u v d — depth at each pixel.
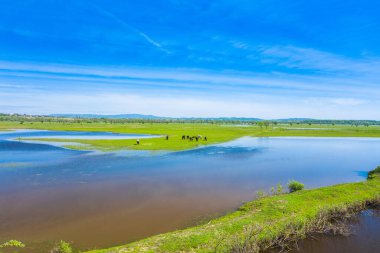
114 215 22.58
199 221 21.62
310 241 18.41
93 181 33.00
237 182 33.56
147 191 29.20
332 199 24.56
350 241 18.34
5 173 36.84
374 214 22.81
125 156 52.75
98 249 17.11
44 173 37.00
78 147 65.44
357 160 52.78
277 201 23.69
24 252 16.62
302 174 39.09
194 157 52.84
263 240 17.48
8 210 23.30
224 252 15.82
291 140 97.31
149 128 151.50
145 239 17.56
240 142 86.56
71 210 23.47
